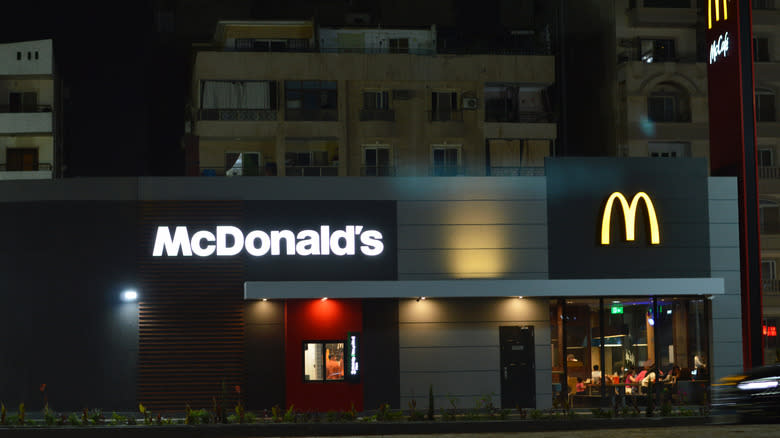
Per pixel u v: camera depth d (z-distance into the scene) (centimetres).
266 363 2839
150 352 2814
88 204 2859
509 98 5253
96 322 2820
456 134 5097
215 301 2842
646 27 5231
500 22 5941
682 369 2911
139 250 2845
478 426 2348
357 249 2892
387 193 2917
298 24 5256
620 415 2472
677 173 2980
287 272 2866
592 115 5369
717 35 3161
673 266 2948
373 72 5075
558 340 2892
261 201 2886
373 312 2884
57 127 5388
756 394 2053
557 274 2919
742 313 2955
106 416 2761
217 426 2327
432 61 5131
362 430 2336
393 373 2862
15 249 2848
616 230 2948
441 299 2886
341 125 5000
